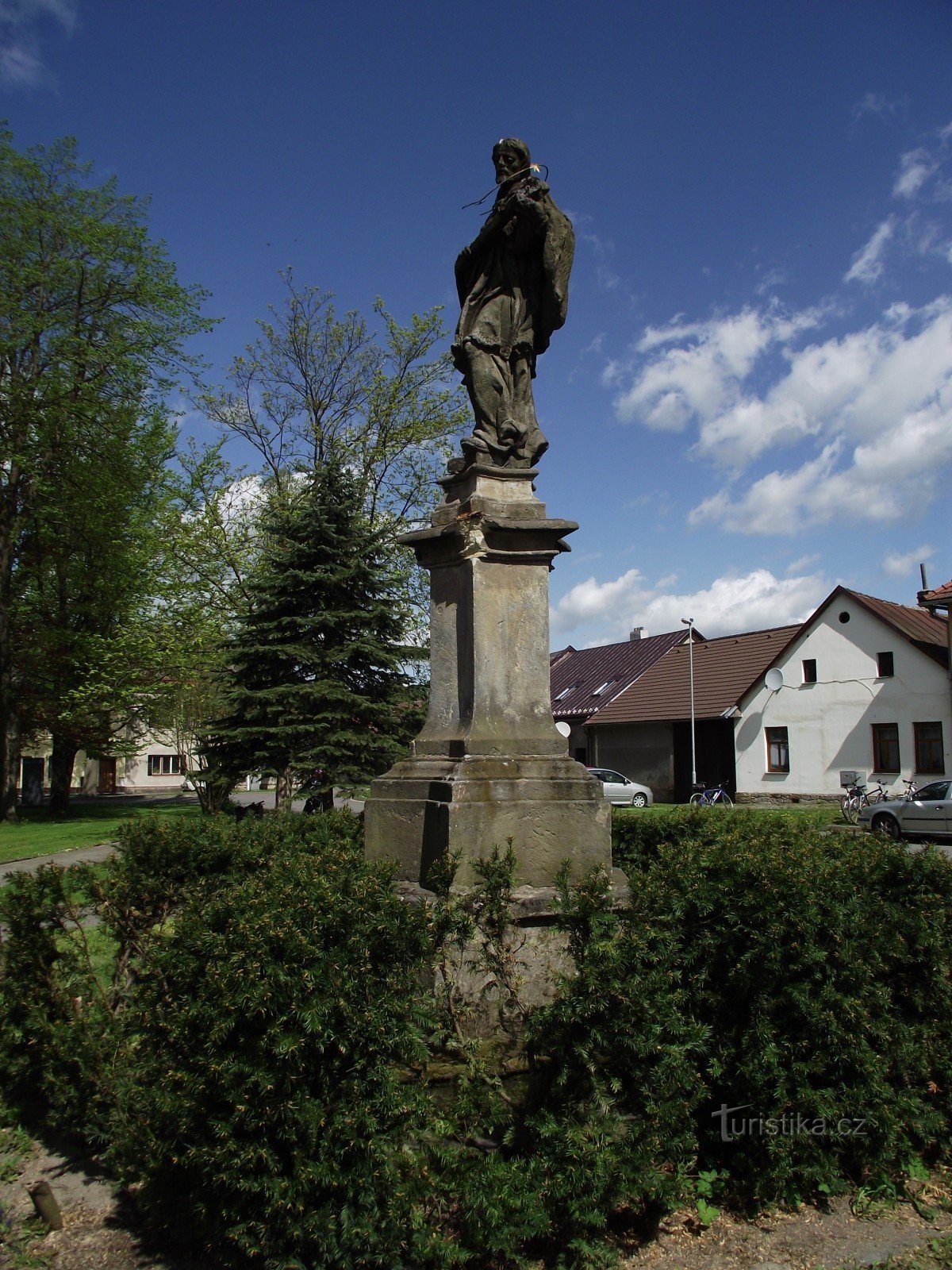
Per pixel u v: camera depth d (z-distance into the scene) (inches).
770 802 1193.4
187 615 976.9
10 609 1040.8
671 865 159.2
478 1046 150.4
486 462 234.2
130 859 184.7
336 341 1023.6
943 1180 152.7
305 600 621.6
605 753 1443.2
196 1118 119.6
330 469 642.2
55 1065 164.7
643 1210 134.6
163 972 133.3
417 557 237.6
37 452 970.1
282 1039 113.0
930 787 810.2
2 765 993.5
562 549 235.5
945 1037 159.8
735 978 142.2
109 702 1013.2
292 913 124.3
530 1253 129.5
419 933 128.3
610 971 130.2
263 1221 117.6
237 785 670.5
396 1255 116.1
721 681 1325.0
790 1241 134.9
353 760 604.1
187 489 973.8
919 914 161.3
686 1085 130.7
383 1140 115.7
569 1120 129.5
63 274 968.3
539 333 244.7
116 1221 142.2
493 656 219.9
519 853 198.2
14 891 183.3
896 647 1081.4
